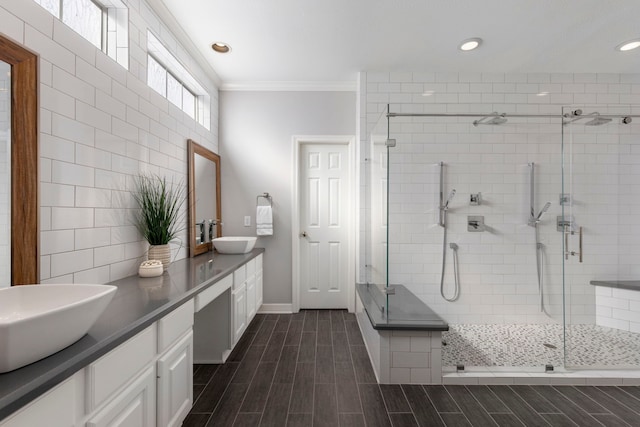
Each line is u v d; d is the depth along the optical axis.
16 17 1.07
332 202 3.34
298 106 3.23
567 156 2.51
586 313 2.53
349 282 3.29
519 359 2.16
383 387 1.85
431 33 2.29
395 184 2.59
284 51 2.56
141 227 1.84
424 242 2.63
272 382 1.90
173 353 1.28
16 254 1.07
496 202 2.68
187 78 2.62
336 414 1.59
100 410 0.86
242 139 3.25
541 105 2.88
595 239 2.53
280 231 3.26
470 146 2.63
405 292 2.59
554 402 1.70
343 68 2.87
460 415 1.59
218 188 3.16
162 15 2.03
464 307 2.72
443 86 2.93
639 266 2.50
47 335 0.71
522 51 2.55
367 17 2.10
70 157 1.30
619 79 2.95
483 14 2.06
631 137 2.50
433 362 1.88
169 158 2.21
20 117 1.08
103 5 1.68
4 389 0.60
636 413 1.61
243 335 2.65
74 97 1.32
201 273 1.84
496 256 2.71
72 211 1.32
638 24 2.17
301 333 2.70
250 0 1.93
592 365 2.05
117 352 0.93
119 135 1.64
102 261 1.51
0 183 1.04
